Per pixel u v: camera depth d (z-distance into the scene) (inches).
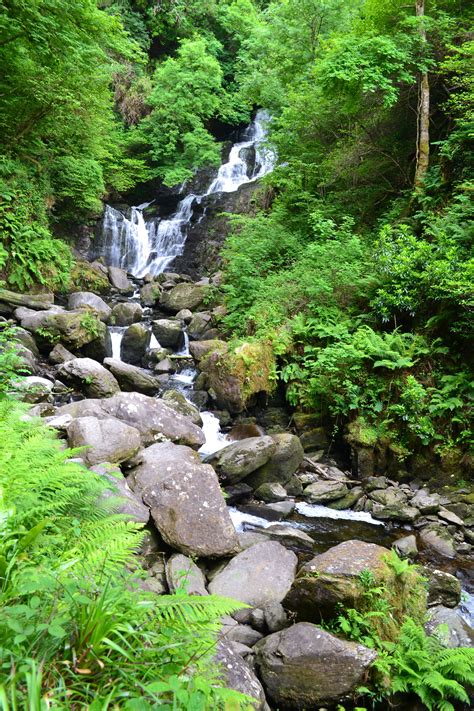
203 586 167.9
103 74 551.5
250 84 663.1
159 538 185.3
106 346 420.8
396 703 134.1
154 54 986.7
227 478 256.7
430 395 299.1
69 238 639.8
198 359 426.9
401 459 288.5
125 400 276.2
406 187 458.6
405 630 147.1
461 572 209.6
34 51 440.5
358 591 146.9
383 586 150.2
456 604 181.0
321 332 348.5
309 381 336.8
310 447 320.8
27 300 435.5
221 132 973.8
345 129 517.3
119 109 842.8
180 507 187.5
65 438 232.8
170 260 702.5
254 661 139.6
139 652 71.1
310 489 272.8
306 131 534.6
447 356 312.0
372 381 311.6
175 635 77.8
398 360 301.3
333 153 510.6
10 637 63.1
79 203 619.5
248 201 719.1
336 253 390.6
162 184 824.9
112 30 486.0
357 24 455.8
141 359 446.0
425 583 179.5
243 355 349.7
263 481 271.6
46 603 70.6
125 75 838.5
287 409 352.8
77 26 442.9
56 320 395.5
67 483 124.6
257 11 1031.0
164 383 402.3
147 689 58.3
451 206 349.4
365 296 355.9
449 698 137.9
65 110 538.6
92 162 620.7
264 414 354.6
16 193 496.1
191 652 77.7
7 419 166.6
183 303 548.1
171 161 829.8
